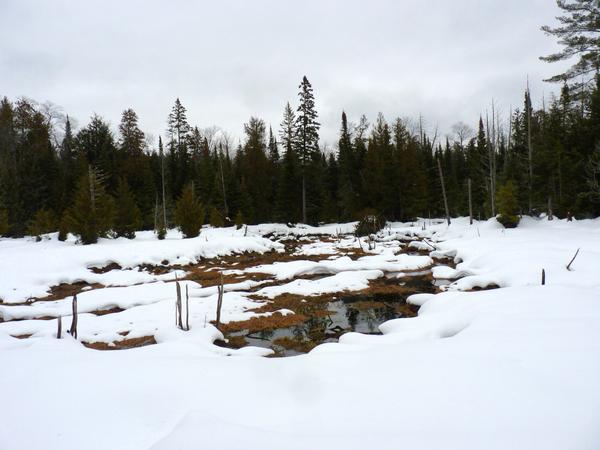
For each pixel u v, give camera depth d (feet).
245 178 151.53
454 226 111.75
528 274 41.70
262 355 27.84
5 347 24.18
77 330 34.14
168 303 42.39
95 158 151.43
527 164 104.88
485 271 49.11
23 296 45.32
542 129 114.01
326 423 12.74
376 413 13.03
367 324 37.37
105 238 82.23
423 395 13.88
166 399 14.75
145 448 11.89
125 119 166.50
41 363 18.28
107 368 17.52
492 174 110.83
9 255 57.11
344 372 17.25
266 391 15.78
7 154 117.91
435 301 36.14
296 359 19.99
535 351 16.78
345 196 142.20
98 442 12.14
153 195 136.36
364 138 176.76
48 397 14.57
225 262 69.41
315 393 15.29
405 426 11.90
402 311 41.32
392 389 14.76
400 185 134.51
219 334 33.01
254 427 12.80
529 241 64.90
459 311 29.12
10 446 11.89
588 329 18.98
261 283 54.80
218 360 19.57
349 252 81.30
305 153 127.24
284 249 86.74
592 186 78.74
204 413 13.47
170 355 21.29
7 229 90.43
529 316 23.62
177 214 89.45
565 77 81.46
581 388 13.01
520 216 96.43
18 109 134.00
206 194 138.51
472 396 13.32
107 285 51.93
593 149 87.25
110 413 13.61
